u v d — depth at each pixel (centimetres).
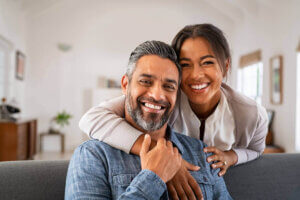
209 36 115
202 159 127
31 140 446
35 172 121
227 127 145
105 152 108
